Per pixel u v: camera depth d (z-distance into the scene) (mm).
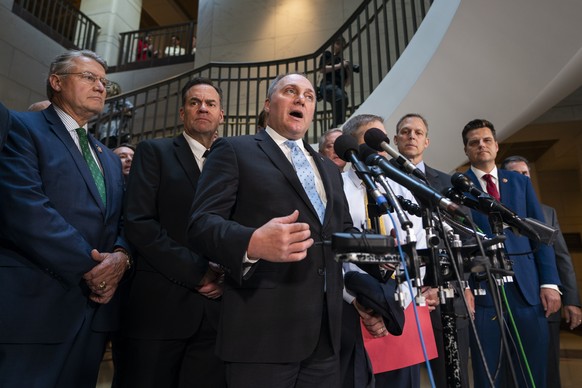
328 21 6801
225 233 841
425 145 1944
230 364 923
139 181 1531
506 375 1744
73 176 1395
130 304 1465
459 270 889
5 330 1145
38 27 7188
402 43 5797
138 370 1394
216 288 1397
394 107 3148
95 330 1345
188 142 1786
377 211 1050
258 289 932
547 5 1876
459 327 1608
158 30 9414
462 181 1029
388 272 1085
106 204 1484
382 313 1173
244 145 1099
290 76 1244
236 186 1023
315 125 4551
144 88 5363
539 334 1763
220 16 7500
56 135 1442
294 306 931
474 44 2369
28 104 6812
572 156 6594
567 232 7180
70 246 1222
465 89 2580
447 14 2494
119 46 9172
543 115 5219
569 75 2025
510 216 966
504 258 948
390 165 1002
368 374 1234
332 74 4215
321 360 996
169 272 1359
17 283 1199
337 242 778
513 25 2102
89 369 1339
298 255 781
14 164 1255
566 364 3480
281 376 902
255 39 7152
